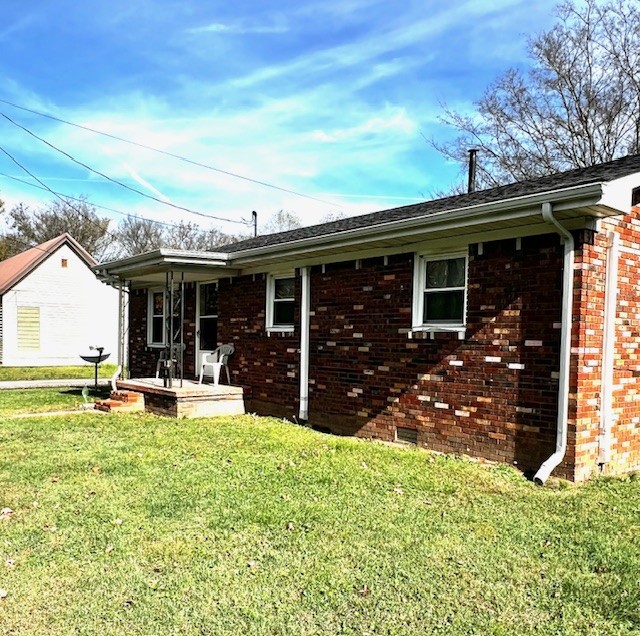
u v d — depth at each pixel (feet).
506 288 21.24
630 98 66.28
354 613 10.18
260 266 33.65
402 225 22.20
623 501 16.85
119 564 11.96
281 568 11.88
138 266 34.96
